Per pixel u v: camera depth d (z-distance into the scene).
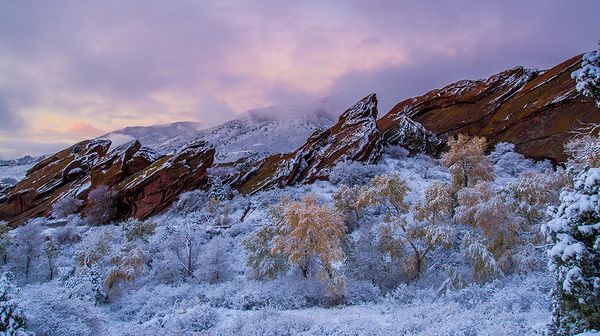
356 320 14.97
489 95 57.56
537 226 17.88
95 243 25.95
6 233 30.78
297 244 19.70
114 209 46.03
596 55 7.83
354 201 26.77
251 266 23.36
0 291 10.98
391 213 22.12
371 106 60.44
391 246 21.00
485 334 10.88
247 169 52.56
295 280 21.38
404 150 51.25
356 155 46.78
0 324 10.70
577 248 6.95
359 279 20.89
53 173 62.62
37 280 27.78
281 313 16.97
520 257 17.44
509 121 49.25
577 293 7.00
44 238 35.97
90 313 13.79
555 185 18.72
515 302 13.54
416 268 20.38
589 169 7.41
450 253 21.33
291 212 20.33
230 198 44.62
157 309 19.84
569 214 7.31
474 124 54.00
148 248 29.67
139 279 25.17
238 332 15.48
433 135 54.88
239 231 32.56
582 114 42.38
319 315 16.55
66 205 49.12
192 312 18.03
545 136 43.91
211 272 24.22
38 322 12.03
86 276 21.95
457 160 28.98
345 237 21.72
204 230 33.00
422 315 14.47
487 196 19.41
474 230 19.97
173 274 25.08
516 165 41.50
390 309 16.44
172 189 45.78
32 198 57.28
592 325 6.88
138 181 46.38
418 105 63.75
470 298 15.69
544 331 7.98
